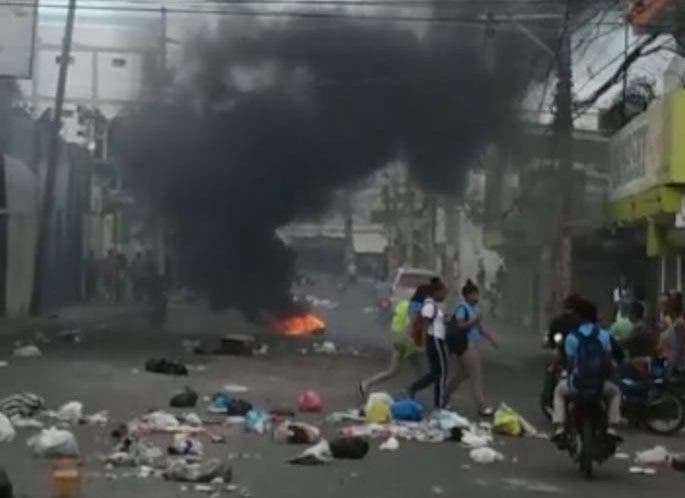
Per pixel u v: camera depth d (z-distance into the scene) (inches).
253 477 535.8
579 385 578.9
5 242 1910.7
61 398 837.8
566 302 770.2
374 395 758.5
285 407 818.2
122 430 660.7
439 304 816.3
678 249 1243.2
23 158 2091.5
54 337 1476.4
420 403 844.6
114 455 572.1
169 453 589.3
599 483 550.3
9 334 1514.5
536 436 711.1
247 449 623.8
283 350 1348.4
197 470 519.5
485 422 763.4
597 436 577.9
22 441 629.9
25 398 746.8
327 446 600.4
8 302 1948.8
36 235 2139.5
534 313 2075.5
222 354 1259.8
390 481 535.8
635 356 810.8
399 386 979.9
